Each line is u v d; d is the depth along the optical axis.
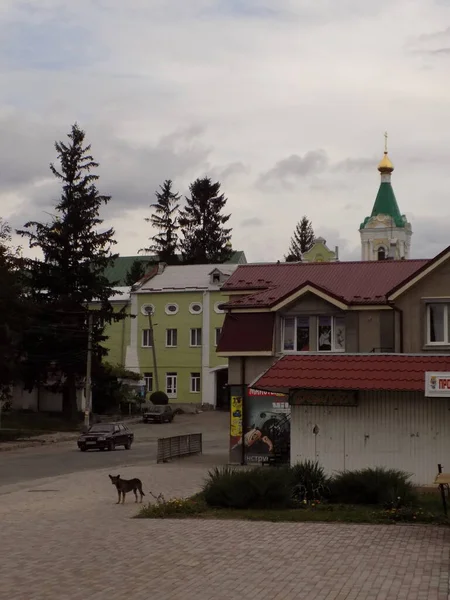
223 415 79.44
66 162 68.44
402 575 13.52
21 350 66.38
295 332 38.44
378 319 37.28
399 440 26.45
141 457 45.19
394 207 125.94
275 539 17.03
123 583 13.13
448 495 22.14
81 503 24.06
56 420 68.62
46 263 67.88
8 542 17.11
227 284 41.62
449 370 26.62
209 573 13.80
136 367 86.75
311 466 23.25
